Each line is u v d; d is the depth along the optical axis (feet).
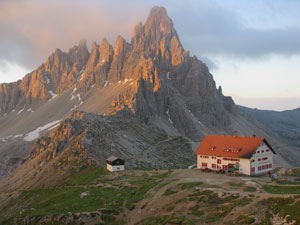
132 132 652.07
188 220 176.65
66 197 306.55
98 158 444.96
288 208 155.43
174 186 238.89
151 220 195.52
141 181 313.53
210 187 219.61
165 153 599.98
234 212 171.01
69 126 560.61
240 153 282.36
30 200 363.15
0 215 359.66
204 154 310.24
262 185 218.59
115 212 228.84
